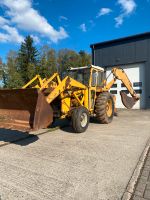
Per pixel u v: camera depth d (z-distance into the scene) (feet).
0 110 18.35
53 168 11.98
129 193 9.32
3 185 10.07
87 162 12.86
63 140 18.13
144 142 17.37
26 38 137.69
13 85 103.91
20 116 16.88
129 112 40.57
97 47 54.19
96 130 22.36
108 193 9.31
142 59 47.14
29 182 10.34
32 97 15.57
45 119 15.87
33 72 106.22
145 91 47.11
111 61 51.83
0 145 16.65
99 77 26.94
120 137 19.10
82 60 155.63
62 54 160.45
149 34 45.96
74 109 21.08
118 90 50.39
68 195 9.15
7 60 147.74
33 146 16.37
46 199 8.86
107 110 26.84
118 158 13.53
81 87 22.54
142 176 11.02
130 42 48.83
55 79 20.03
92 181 10.41
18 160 13.26
